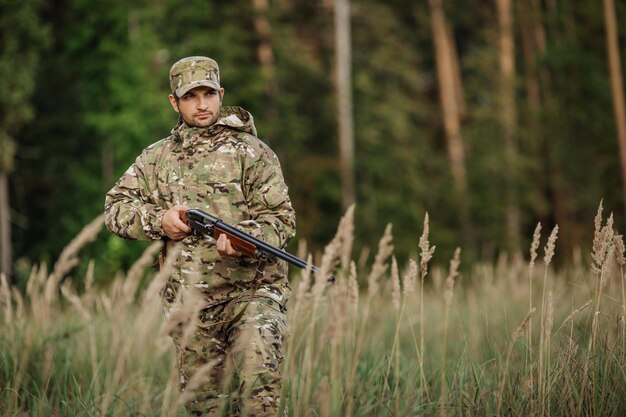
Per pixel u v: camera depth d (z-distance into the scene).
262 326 3.74
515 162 31.41
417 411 4.09
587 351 3.97
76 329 5.52
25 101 20.58
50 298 5.51
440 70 32.16
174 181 4.05
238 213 3.98
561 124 32.34
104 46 22.77
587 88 32.16
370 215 28.02
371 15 30.31
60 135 23.61
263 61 27.20
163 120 22.09
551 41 34.47
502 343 5.84
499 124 32.06
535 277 9.05
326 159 27.52
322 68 29.36
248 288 3.98
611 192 31.64
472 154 32.12
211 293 3.96
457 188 30.55
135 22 23.16
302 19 30.92
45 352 5.21
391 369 4.88
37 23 20.53
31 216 23.22
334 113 28.58
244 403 3.58
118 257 18.36
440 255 27.48
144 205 4.07
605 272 4.04
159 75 23.19
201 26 25.56
